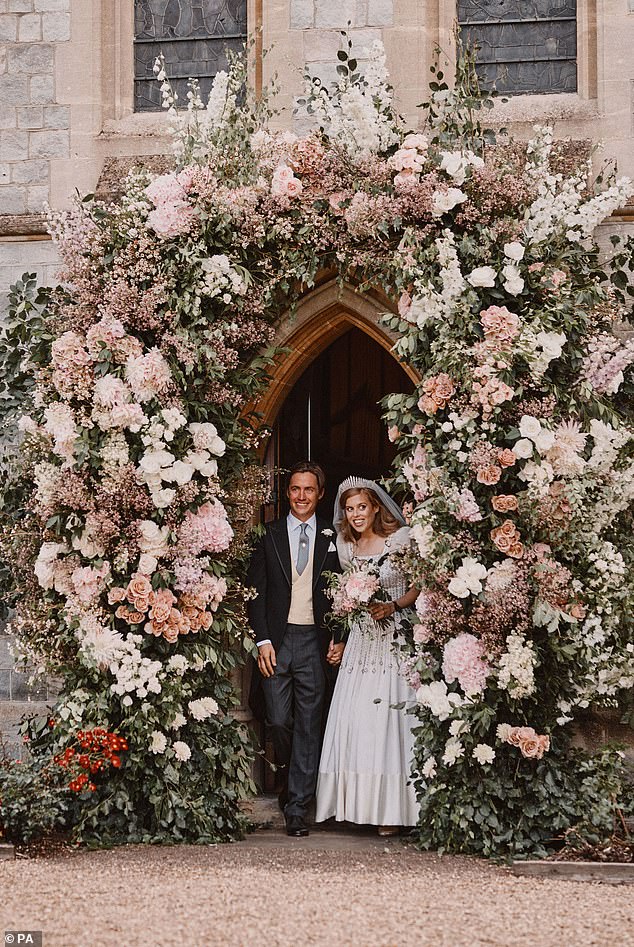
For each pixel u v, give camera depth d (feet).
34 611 19.92
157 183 19.83
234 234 19.93
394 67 22.09
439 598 18.75
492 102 20.36
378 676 20.08
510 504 18.49
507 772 18.53
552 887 16.06
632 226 21.30
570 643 18.57
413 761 19.15
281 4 22.54
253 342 20.36
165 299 19.61
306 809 20.21
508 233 19.47
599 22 21.85
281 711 20.30
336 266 20.36
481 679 18.31
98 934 13.23
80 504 19.20
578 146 21.38
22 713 21.95
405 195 19.51
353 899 14.93
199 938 13.11
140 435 19.25
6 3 23.32
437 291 19.38
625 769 19.79
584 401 19.29
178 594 19.70
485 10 23.06
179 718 19.15
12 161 23.00
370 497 20.57
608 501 19.15
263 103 20.94
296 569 20.66
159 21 23.85
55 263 22.66
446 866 17.31
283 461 23.49
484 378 18.58
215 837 19.11
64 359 19.33
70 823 18.81
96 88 23.00
